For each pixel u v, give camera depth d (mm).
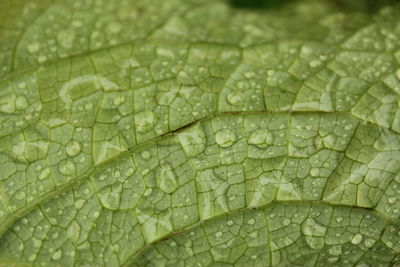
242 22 281
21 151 266
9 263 263
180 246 262
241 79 270
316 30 279
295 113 266
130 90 269
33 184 265
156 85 269
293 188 263
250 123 266
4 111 269
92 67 271
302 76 270
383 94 267
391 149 263
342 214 262
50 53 273
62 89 270
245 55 272
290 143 264
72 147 266
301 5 286
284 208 262
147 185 264
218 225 262
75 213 263
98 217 263
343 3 285
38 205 264
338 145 264
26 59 273
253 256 262
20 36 276
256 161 264
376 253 262
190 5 283
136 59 272
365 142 264
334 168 263
